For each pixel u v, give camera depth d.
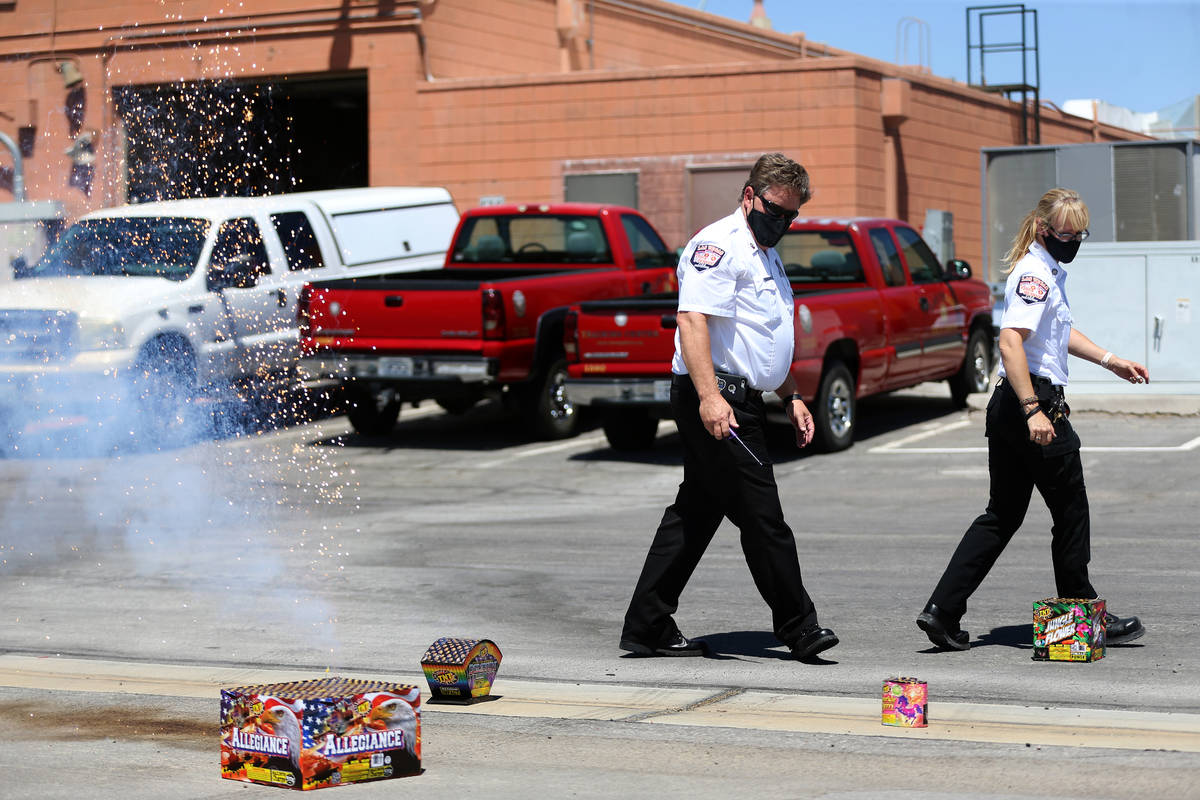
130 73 36.50
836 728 8.26
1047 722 8.26
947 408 25.83
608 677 9.69
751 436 9.66
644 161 34.22
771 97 33.38
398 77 35.19
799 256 22.81
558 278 23.23
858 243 22.41
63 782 7.54
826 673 9.62
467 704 9.00
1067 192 9.70
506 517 17.11
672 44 42.38
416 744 7.56
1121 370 10.05
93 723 8.77
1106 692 8.95
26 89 36.75
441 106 35.19
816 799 7.01
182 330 23.05
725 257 9.50
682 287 9.63
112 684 9.77
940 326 23.92
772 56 46.34
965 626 10.91
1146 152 31.36
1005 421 9.81
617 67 40.53
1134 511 15.92
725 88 33.66
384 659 10.36
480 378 21.77
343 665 10.22
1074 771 7.36
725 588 12.65
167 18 36.31
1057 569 10.10
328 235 25.59
